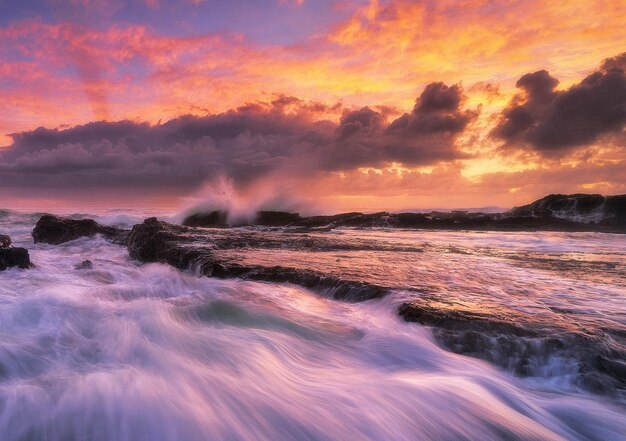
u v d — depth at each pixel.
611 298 7.33
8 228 28.70
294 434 3.62
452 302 6.95
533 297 7.37
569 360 5.04
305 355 5.52
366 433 3.70
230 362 4.97
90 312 6.54
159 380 4.32
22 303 6.82
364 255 12.53
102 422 3.52
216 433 3.50
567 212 29.33
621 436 3.96
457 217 30.34
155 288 8.85
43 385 4.10
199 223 32.38
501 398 4.54
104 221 35.78
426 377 4.90
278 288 8.73
